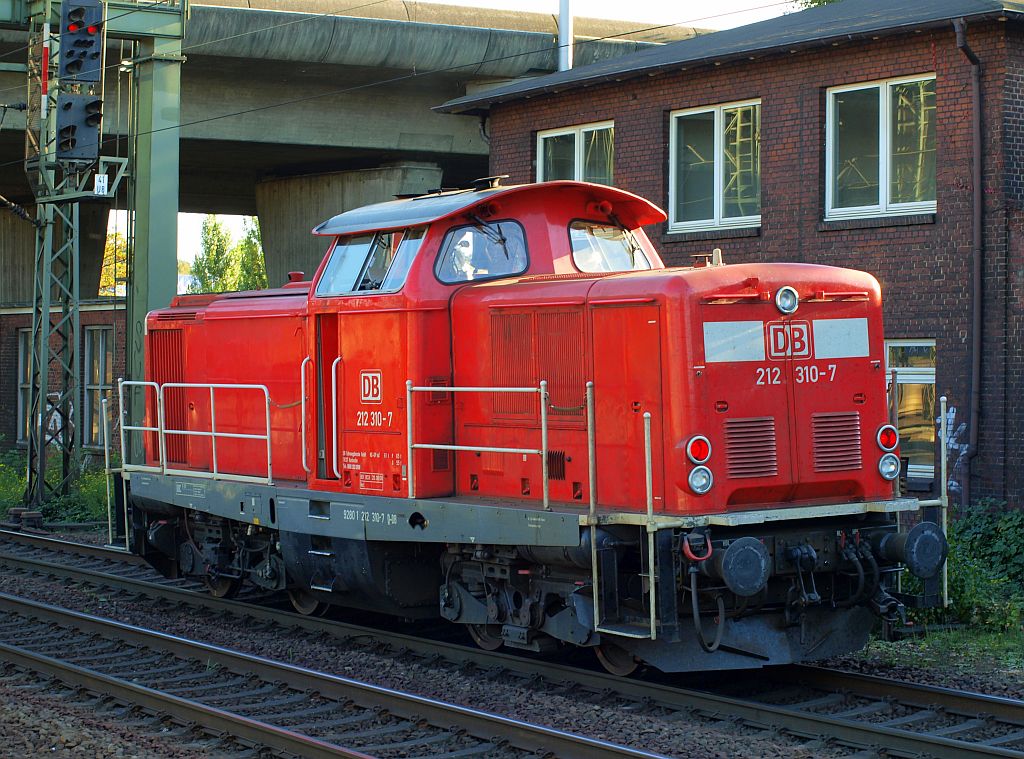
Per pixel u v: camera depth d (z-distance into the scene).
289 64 23.48
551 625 8.73
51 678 8.83
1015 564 12.37
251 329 11.29
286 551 10.66
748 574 7.64
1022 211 13.10
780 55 15.09
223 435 11.18
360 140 25.55
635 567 8.31
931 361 13.98
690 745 7.08
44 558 15.06
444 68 24.12
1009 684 8.40
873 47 14.30
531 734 7.08
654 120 16.58
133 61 19.64
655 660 8.14
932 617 10.17
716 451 7.95
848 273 8.63
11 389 28.55
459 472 9.45
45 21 18.53
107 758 7.04
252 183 31.25
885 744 6.97
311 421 10.30
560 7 23.69
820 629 8.48
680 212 16.66
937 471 13.55
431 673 8.99
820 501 8.39
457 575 9.58
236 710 8.05
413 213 9.58
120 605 12.04
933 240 13.80
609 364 8.33
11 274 32.12
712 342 7.95
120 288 52.62
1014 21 13.12
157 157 19.56
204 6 21.89
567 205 9.57
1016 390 13.12
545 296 8.73
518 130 18.36
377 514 9.50
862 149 14.64
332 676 8.41
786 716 7.41
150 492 12.34
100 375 25.89
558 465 8.66
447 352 9.45
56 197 18.72
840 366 8.48
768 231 15.37
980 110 13.33
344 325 9.94
